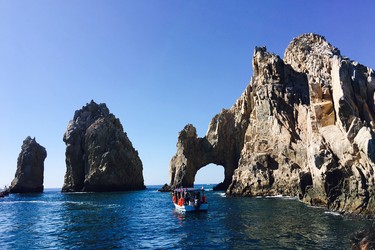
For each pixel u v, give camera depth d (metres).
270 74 74.69
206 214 40.19
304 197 47.62
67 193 114.00
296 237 23.25
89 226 33.94
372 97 46.16
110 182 115.44
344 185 36.81
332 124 47.00
